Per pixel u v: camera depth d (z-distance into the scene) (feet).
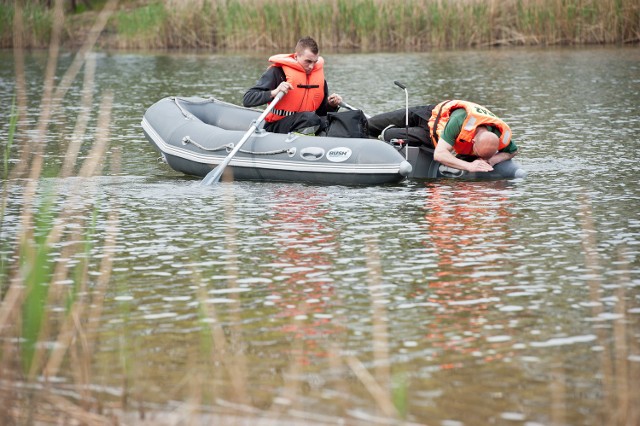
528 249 29.86
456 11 114.62
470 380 19.40
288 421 17.49
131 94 77.00
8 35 125.49
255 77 88.07
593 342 21.54
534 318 23.30
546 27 113.60
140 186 41.37
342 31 115.65
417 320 23.26
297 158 42.24
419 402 18.34
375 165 40.91
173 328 22.67
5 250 29.84
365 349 21.25
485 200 37.32
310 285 26.32
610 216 34.12
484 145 40.75
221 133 44.37
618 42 112.98
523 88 75.56
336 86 78.59
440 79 82.69
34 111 67.00
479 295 25.26
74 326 21.38
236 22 119.24
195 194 39.52
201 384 19.16
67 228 33.09
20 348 20.56
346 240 31.37
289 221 34.22
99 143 23.32
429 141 43.09
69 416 17.60
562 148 49.03
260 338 21.97
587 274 27.04
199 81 85.81
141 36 124.57
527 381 19.33
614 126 55.77
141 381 19.38
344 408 18.04
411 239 31.37
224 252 29.91
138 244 30.94
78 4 160.76
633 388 18.74
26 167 45.65
